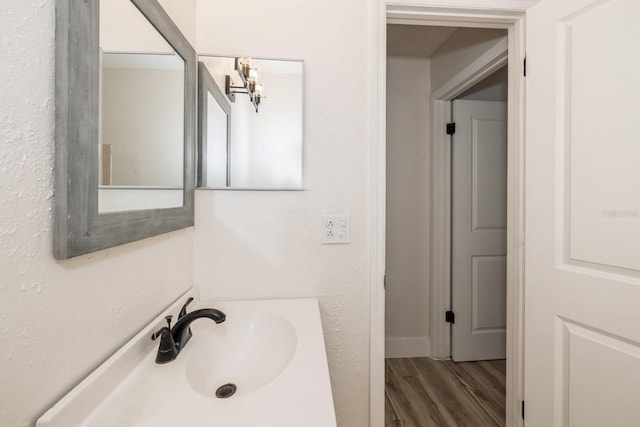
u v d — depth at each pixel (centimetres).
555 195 100
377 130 108
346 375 111
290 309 97
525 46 113
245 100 105
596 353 89
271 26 105
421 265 207
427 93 204
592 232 90
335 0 107
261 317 94
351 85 108
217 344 84
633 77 80
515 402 121
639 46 79
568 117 97
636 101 79
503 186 198
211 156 104
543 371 105
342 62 108
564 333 99
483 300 199
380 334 109
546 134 103
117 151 59
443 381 177
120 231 59
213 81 103
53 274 45
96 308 55
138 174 67
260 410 51
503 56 136
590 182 90
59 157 45
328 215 109
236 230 106
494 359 200
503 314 200
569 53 96
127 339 64
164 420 48
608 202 86
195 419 49
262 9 105
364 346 111
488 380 178
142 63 68
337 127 108
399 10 109
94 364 54
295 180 107
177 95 87
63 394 46
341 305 110
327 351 110
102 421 48
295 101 106
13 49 39
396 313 206
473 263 198
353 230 110
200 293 105
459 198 195
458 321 197
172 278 88
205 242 105
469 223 196
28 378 41
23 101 40
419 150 204
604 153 86
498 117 197
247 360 85
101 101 54
